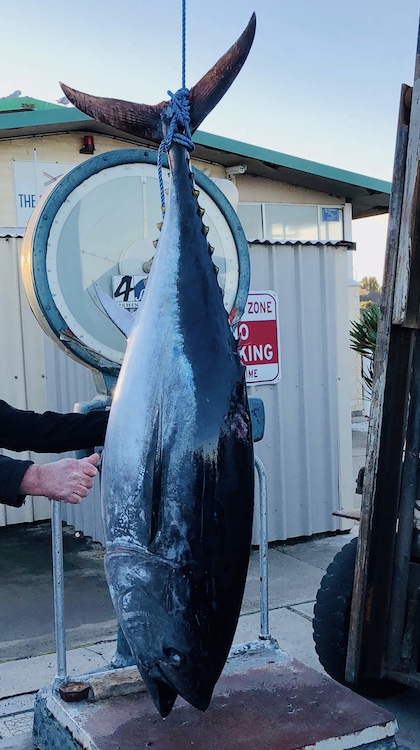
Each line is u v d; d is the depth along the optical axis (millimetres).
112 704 2404
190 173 1828
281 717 2309
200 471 1648
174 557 1643
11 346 6125
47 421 2205
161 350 1689
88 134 9227
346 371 5832
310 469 5730
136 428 1661
